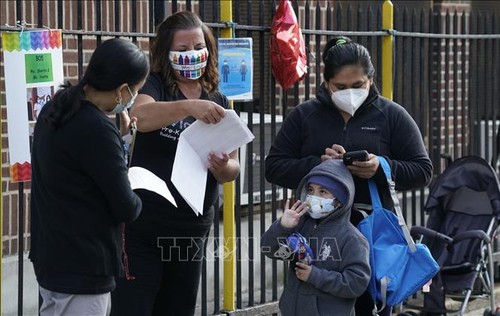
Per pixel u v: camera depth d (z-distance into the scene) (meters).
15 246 10.23
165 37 7.44
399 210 7.56
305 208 7.45
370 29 11.30
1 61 9.89
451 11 15.51
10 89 8.19
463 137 12.41
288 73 10.12
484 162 10.60
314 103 7.93
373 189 7.65
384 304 7.54
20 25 8.39
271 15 10.35
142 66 6.36
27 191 10.28
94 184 6.26
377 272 7.50
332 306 7.41
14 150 8.27
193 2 12.07
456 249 10.47
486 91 12.66
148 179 6.90
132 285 7.48
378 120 7.75
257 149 12.00
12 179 8.34
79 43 8.80
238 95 9.88
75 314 6.32
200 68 7.45
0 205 8.52
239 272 10.34
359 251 7.34
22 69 8.20
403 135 7.75
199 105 7.05
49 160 6.22
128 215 6.36
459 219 10.77
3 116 9.95
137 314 7.49
